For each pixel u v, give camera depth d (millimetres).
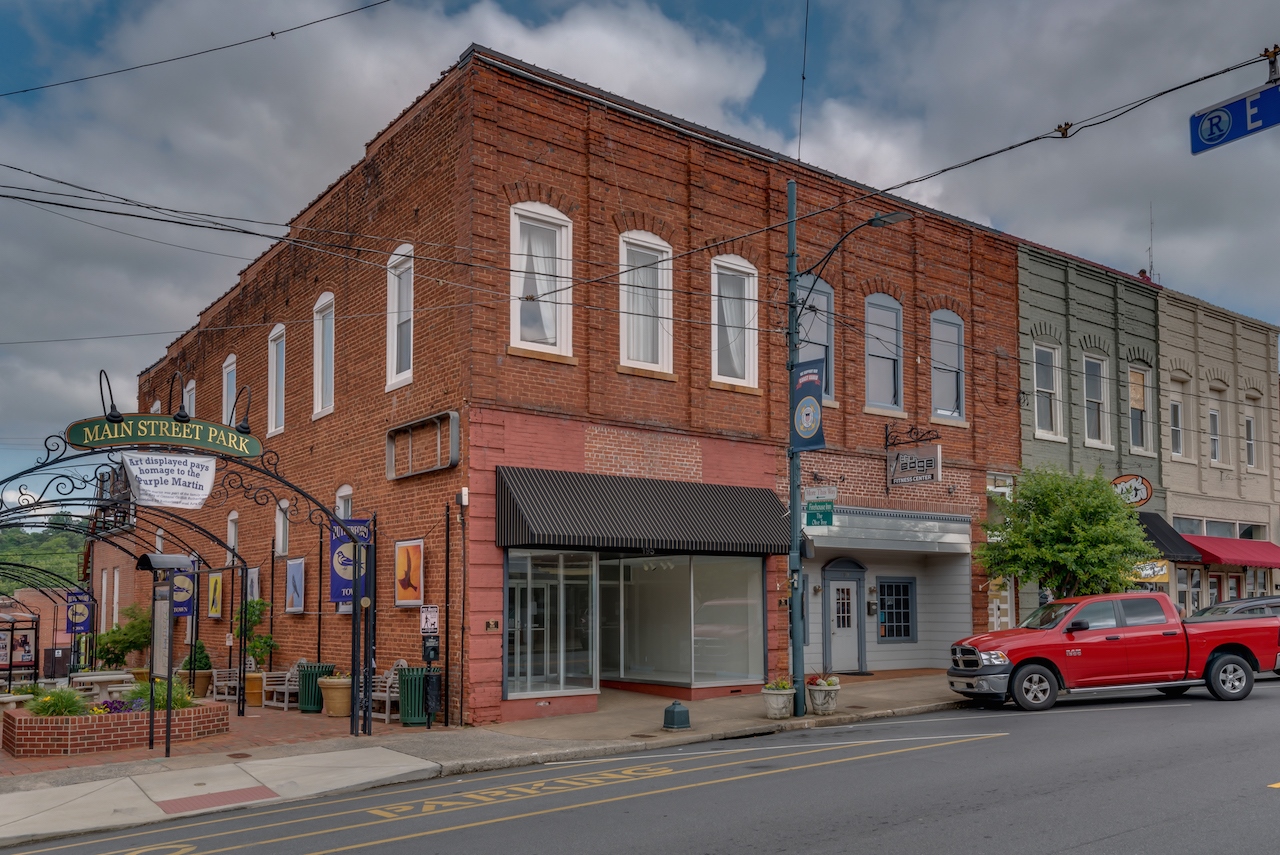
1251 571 30891
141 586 32625
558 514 16094
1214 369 30469
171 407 32812
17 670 28641
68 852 9031
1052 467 22016
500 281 16766
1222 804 9273
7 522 14406
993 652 16844
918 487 22344
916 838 8312
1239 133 9344
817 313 21188
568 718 16375
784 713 16031
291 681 19719
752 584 19562
